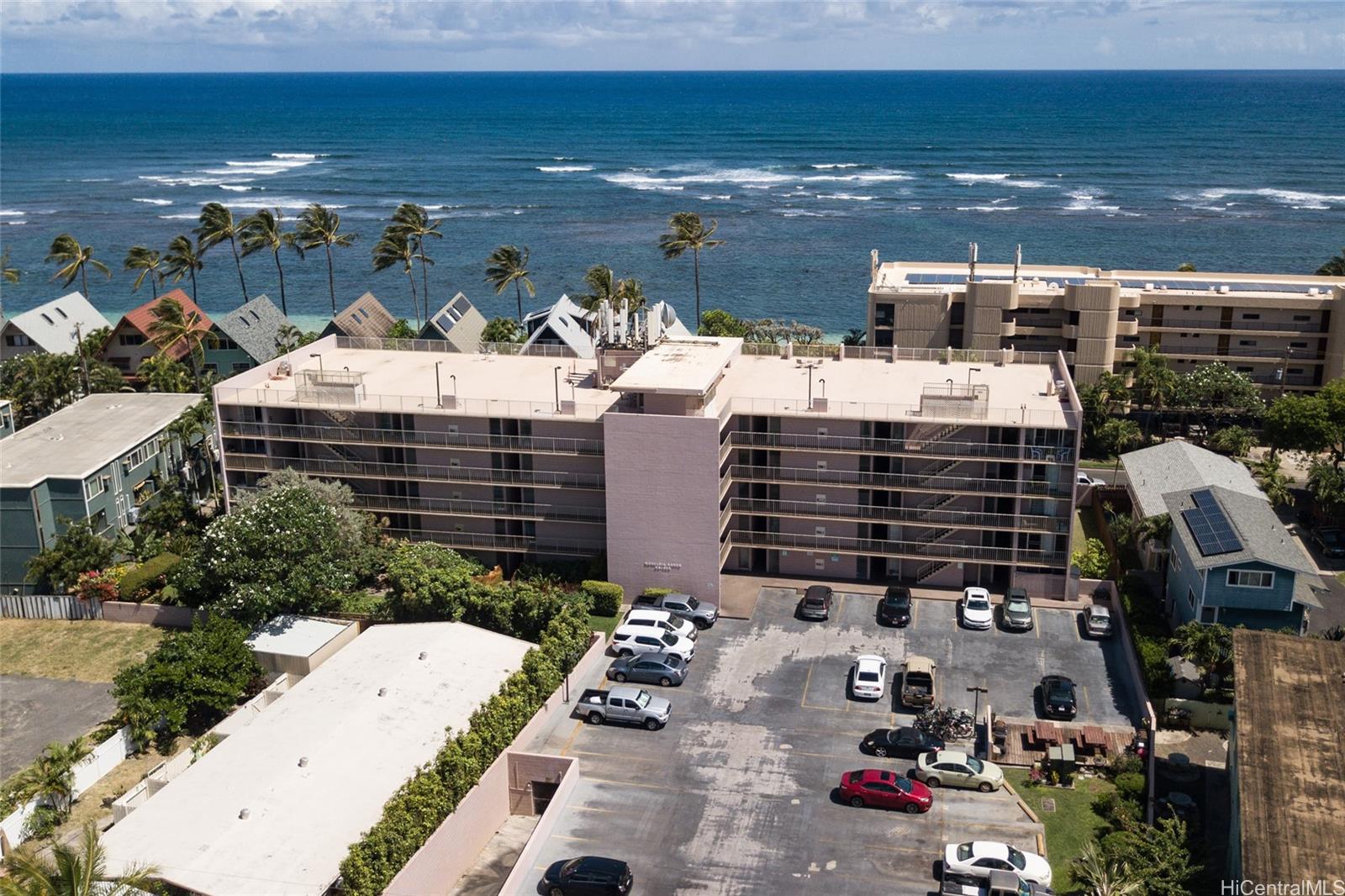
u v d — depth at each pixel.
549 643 59.78
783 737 56.12
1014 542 69.38
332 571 66.56
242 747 50.22
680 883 45.78
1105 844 45.25
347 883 41.28
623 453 67.56
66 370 104.56
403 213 126.56
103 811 52.41
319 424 74.69
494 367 81.69
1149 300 103.88
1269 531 62.97
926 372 77.94
